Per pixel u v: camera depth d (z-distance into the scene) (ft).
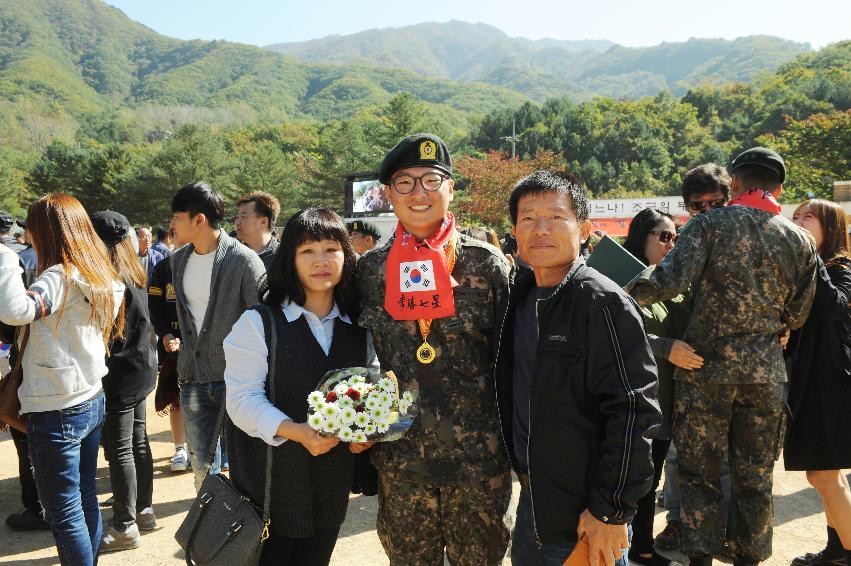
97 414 9.52
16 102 556.10
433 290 7.57
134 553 11.76
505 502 7.88
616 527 6.34
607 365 6.49
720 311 9.33
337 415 6.72
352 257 8.01
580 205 7.07
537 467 6.80
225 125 515.91
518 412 7.32
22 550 12.05
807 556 10.94
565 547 6.92
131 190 183.11
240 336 7.47
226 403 7.39
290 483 7.31
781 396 9.38
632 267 10.51
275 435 6.93
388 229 35.12
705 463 9.59
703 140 298.15
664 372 10.18
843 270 10.96
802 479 15.05
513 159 135.13
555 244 6.86
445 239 7.84
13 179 246.88
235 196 186.60
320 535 7.82
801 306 9.67
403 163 7.80
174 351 13.06
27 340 8.96
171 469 16.21
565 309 6.77
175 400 13.37
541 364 6.77
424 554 7.86
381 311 7.91
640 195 206.39
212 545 7.16
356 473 8.42
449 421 7.57
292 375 7.39
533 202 6.92
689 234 9.46
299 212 7.71
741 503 9.56
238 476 7.55
